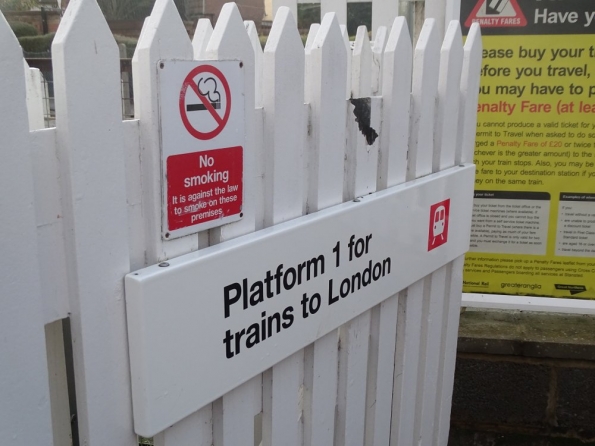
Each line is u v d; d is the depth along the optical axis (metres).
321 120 1.66
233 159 1.41
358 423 2.04
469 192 2.44
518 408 3.20
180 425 1.39
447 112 2.24
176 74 1.24
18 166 1.02
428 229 2.17
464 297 3.47
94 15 1.10
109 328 1.21
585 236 3.38
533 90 3.26
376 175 1.94
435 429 2.59
